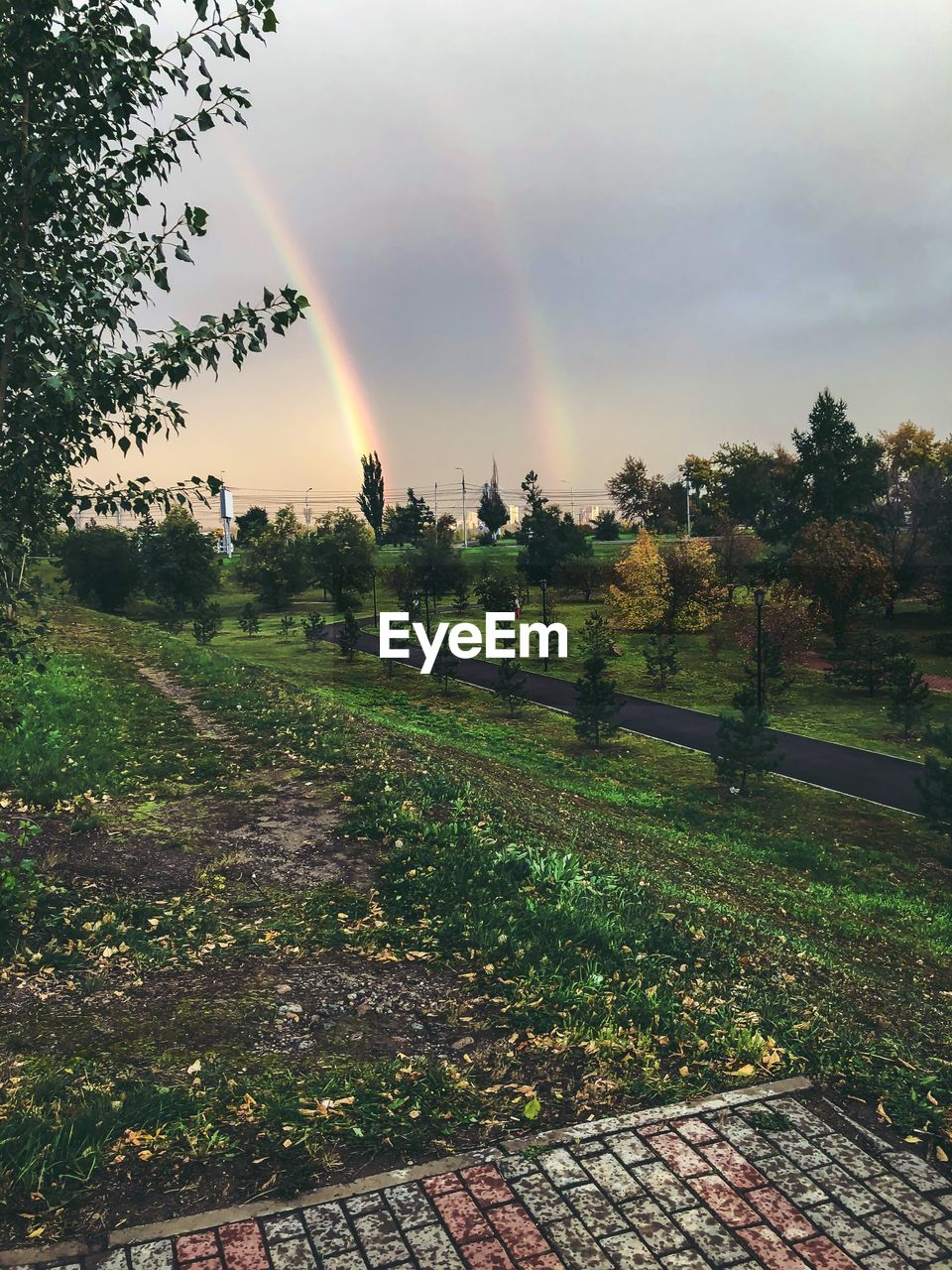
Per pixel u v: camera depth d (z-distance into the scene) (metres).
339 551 83.44
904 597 68.88
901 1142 4.19
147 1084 4.43
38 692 15.68
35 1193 3.56
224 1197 3.62
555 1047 5.07
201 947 6.46
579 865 9.59
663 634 61.28
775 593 54.62
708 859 17.89
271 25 4.95
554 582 84.12
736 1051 5.10
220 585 70.75
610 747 32.47
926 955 12.91
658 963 6.77
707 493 125.25
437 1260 3.27
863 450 84.94
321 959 6.38
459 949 6.61
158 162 5.32
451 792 12.03
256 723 15.77
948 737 22.11
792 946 9.52
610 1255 3.32
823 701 41.19
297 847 9.02
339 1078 4.64
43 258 5.51
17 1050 4.77
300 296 5.46
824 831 23.02
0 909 6.43
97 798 10.47
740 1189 3.75
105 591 59.03
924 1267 3.30
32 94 5.23
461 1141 4.10
